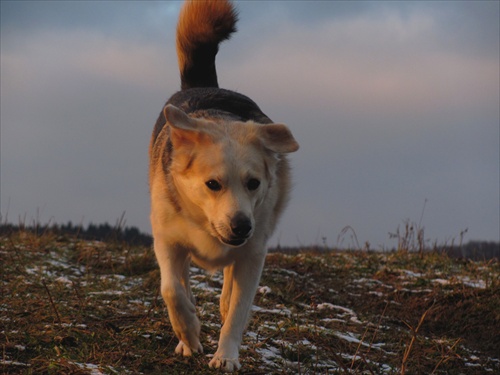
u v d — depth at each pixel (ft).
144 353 19.65
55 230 42.88
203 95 23.12
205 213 19.03
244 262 20.08
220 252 19.93
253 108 23.06
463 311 28.71
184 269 22.67
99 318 23.25
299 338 22.61
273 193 20.34
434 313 28.91
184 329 19.34
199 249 20.07
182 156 19.34
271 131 19.77
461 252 41.86
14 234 40.63
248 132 19.58
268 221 20.26
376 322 27.27
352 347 22.70
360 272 36.06
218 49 27.61
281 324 23.93
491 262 38.93
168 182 19.88
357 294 32.22
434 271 36.42
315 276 35.12
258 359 20.21
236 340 19.47
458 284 32.17
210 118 21.06
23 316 22.34
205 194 18.78
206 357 19.74
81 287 28.27
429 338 25.40
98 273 33.22
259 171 19.08
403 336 24.68
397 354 22.30
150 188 21.86
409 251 42.60
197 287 29.37
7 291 26.14
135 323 22.86
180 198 19.69
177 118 19.12
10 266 31.04
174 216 19.84
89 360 18.61
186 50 27.22
